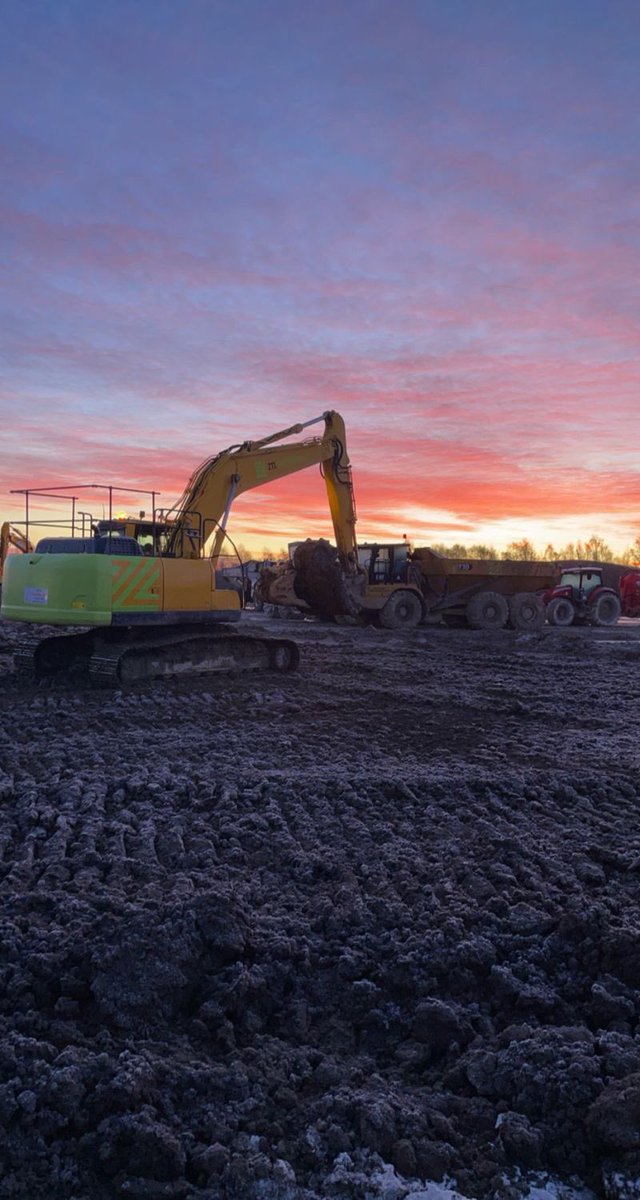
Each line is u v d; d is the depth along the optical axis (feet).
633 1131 9.71
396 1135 9.96
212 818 20.67
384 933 14.43
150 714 33.78
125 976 12.32
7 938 13.67
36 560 39.65
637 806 22.58
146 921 13.51
